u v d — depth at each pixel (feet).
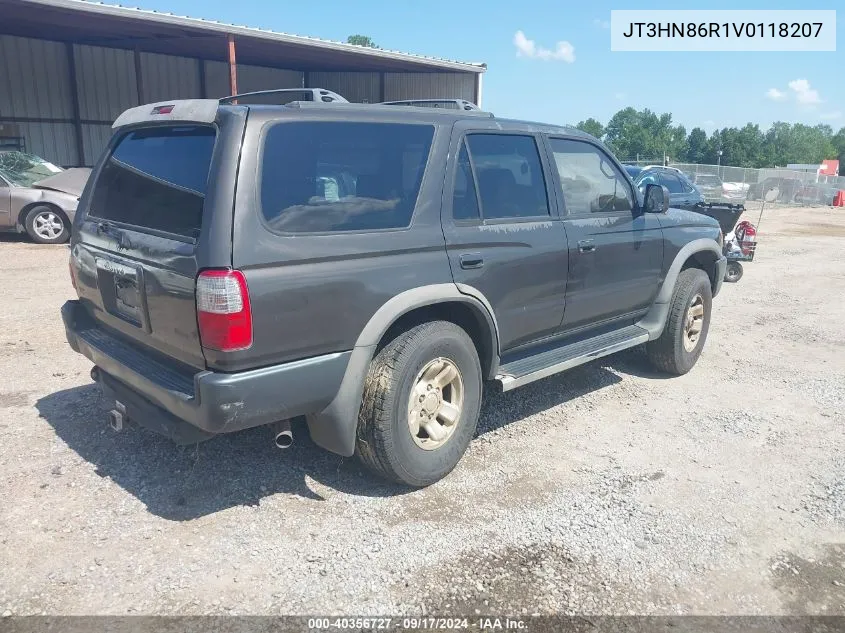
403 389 11.62
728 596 9.95
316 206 10.69
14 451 13.42
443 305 12.99
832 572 10.61
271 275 10.00
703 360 21.59
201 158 10.44
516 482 13.03
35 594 9.38
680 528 11.64
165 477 12.62
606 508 12.19
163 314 10.67
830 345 23.95
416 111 12.55
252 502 11.89
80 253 13.37
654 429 15.85
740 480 13.47
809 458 14.57
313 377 10.68
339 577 9.98
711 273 20.63
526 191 14.30
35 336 21.24
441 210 12.37
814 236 66.33
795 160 421.59
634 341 17.20
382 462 11.81
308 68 87.10
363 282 11.04
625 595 9.86
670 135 422.00
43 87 67.36
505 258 13.38
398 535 11.08
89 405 15.79
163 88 76.95
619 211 16.70
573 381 19.11
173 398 10.35
